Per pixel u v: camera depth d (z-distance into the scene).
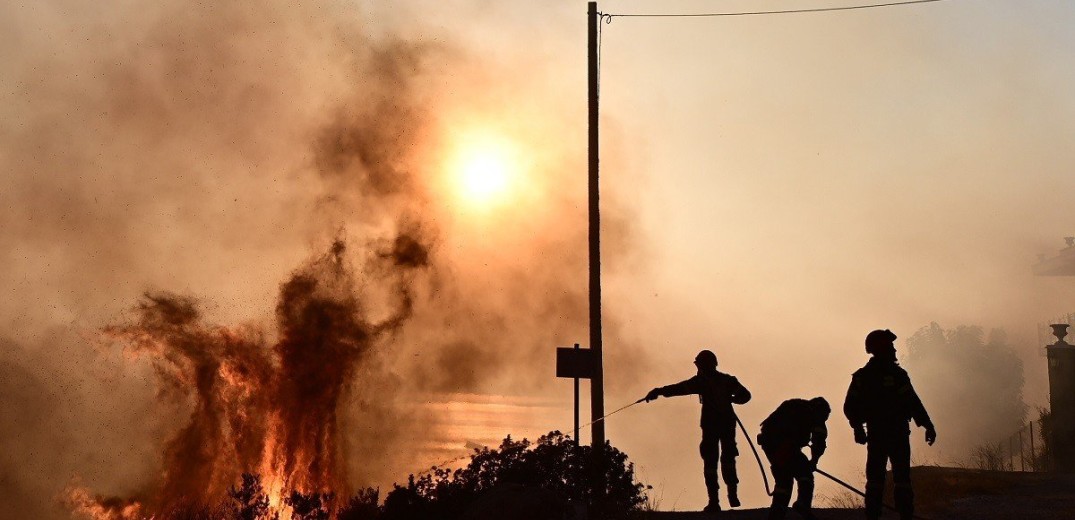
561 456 13.59
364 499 13.70
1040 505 12.90
